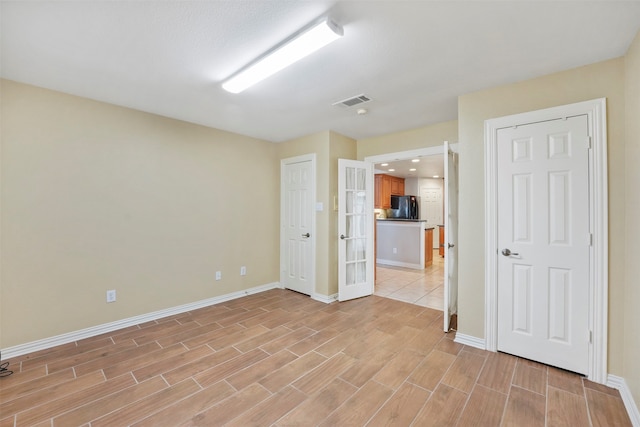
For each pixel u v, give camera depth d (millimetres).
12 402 1773
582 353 2057
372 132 3844
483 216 2486
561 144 2139
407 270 5961
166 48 1877
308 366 2203
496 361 2271
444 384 1973
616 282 1942
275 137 4152
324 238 3816
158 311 3180
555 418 1648
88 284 2699
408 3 1464
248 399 1816
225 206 3814
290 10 1521
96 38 1763
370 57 1981
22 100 2357
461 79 2305
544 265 2211
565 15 1554
